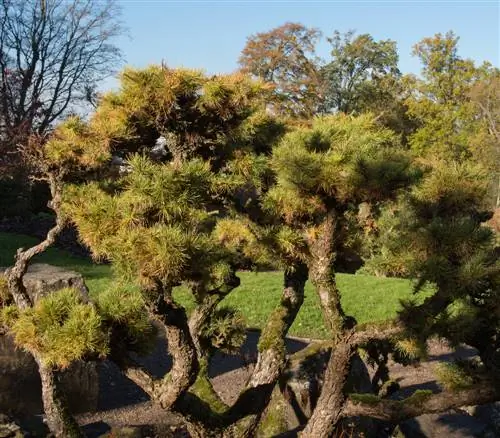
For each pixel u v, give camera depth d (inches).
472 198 137.6
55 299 119.6
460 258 121.6
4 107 796.0
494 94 1192.8
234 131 127.8
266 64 1092.5
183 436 172.9
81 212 99.1
